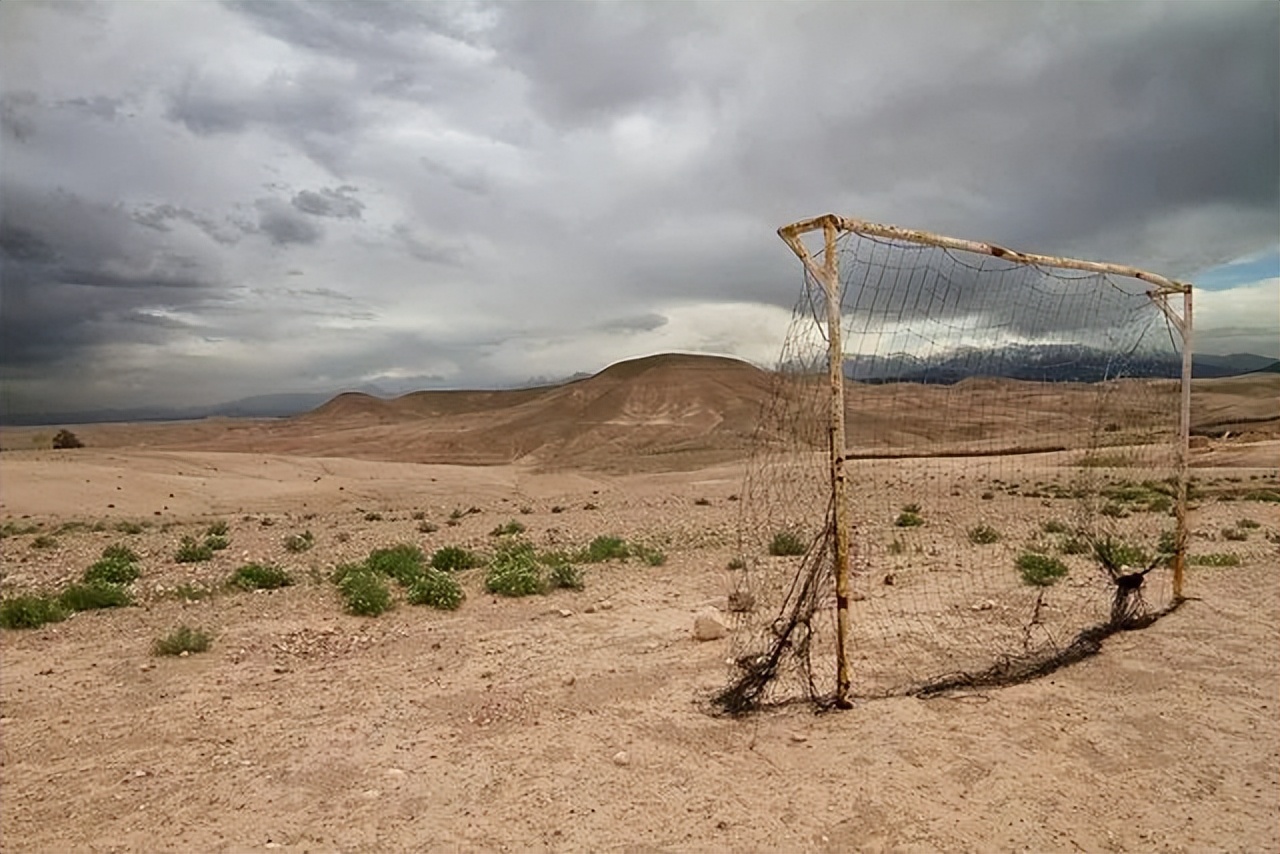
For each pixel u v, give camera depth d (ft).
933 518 63.82
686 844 15.61
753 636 27.71
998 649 27.27
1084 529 43.83
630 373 452.35
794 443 27.17
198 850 15.87
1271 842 15.25
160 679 26.43
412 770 19.17
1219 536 51.34
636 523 74.18
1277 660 25.45
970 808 16.62
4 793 18.52
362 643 30.37
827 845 15.44
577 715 22.49
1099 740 19.76
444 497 144.05
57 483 132.36
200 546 61.21
